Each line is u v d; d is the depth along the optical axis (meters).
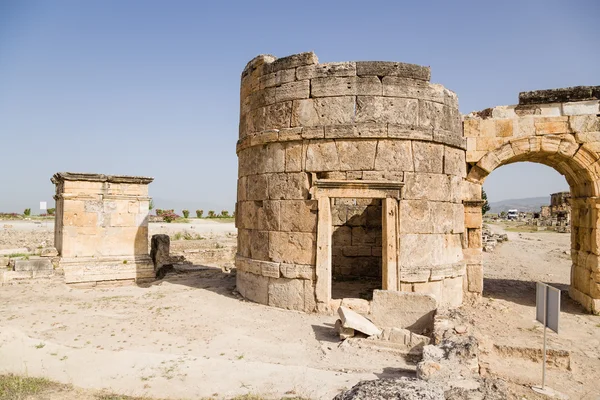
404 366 8.07
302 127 12.19
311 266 11.98
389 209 11.77
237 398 6.36
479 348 8.50
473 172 13.80
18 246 25.72
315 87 12.17
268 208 12.75
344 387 6.82
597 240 13.07
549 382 7.90
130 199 19.11
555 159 14.38
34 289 15.09
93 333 9.95
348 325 9.34
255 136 13.10
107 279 18.02
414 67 12.26
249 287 13.41
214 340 9.52
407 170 11.98
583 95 13.43
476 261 13.63
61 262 17.53
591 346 10.03
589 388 7.71
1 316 11.40
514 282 18.27
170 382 7.01
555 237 43.50
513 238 42.28
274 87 12.84
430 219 12.20
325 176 12.09
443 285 12.41
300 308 12.05
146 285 17.34
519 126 13.60
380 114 11.91
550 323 7.49
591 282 13.24
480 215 13.69
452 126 13.09
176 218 50.44
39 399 6.30
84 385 6.90
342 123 11.93
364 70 12.02
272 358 8.45
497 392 6.11
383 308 10.41
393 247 11.70
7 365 7.64
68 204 17.95
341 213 18.80
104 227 18.58
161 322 10.92
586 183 13.86
